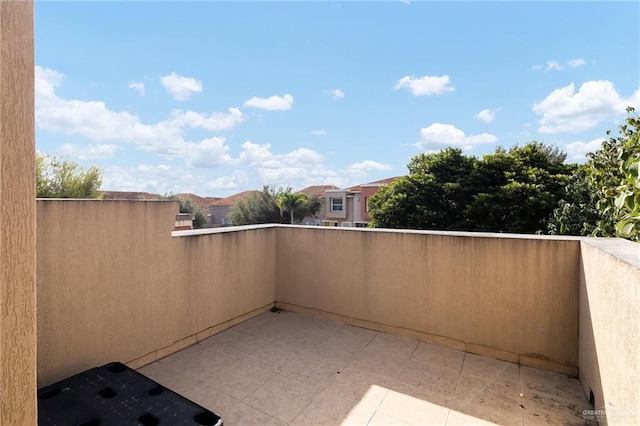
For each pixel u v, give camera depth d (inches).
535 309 117.5
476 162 599.2
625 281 63.8
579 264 110.0
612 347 73.0
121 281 109.7
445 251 132.4
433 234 134.6
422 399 98.6
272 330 149.7
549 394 101.1
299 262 171.2
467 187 577.9
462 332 130.0
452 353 128.2
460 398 99.1
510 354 121.6
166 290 124.5
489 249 124.5
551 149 816.3
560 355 114.1
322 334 145.3
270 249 176.2
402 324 142.3
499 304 123.2
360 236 151.9
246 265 161.2
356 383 107.1
